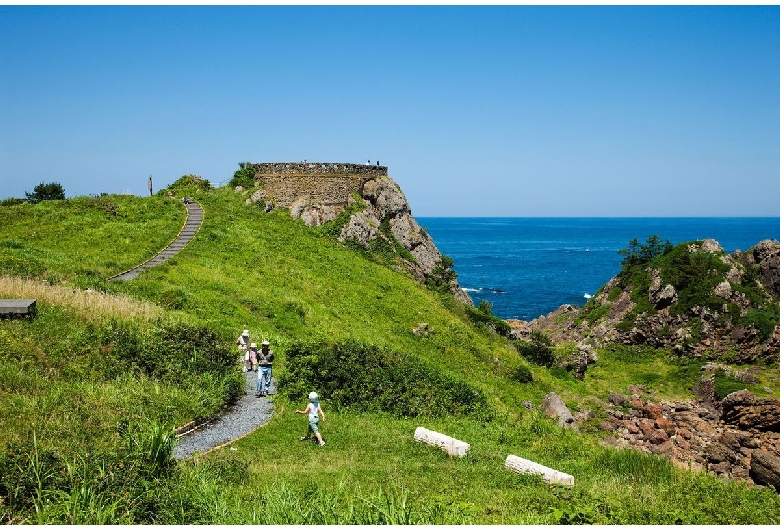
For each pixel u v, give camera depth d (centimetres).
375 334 4481
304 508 1294
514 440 2527
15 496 1280
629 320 6488
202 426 2214
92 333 2570
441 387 3022
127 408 2008
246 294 4319
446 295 6419
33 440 1541
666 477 2048
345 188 7500
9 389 1917
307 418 2403
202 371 2600
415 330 4822
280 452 1977
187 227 5809
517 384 4584
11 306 2572
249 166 7794
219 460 1711
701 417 4700
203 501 1338
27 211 5581
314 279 5266
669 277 6538
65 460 1410
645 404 4859
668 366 5950
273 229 6325
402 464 1908
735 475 3497
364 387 2789
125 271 4444
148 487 1366
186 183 7681
